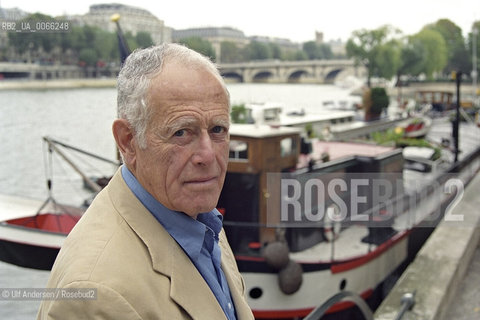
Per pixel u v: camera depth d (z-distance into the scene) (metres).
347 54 57.75
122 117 1.42
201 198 1.41
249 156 7.18
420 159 12.16
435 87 57.22
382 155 8.80
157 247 1.37
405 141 14.14
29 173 21.00
